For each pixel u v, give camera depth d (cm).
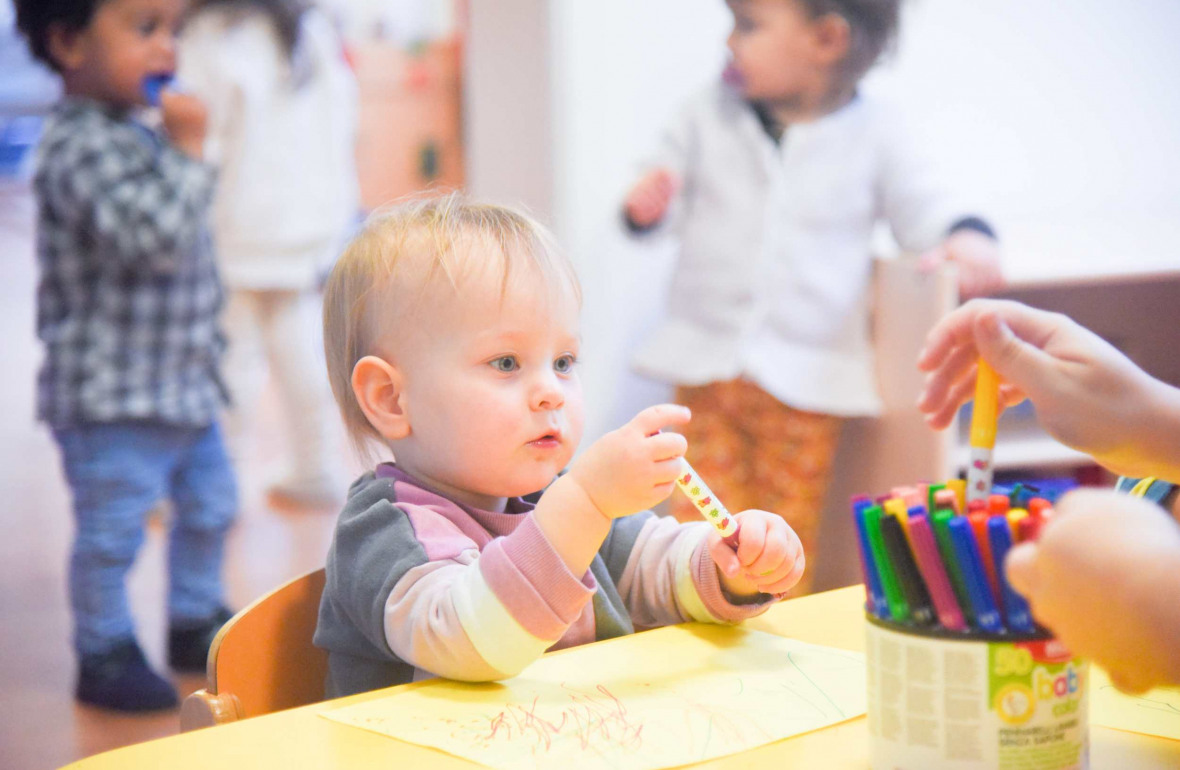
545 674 68
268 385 460
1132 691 45
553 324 82
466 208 88
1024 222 271
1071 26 273
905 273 203
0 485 339
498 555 66
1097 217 280
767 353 208
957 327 68
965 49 267
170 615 210
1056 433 64
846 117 212
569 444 83
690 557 81
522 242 83
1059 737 50
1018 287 201
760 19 205
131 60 191
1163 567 42
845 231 211
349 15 488
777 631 76
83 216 186
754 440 211
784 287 209
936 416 73
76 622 196
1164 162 285
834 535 228
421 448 83
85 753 178
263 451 364
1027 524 49
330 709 63
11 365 479
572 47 229
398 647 72
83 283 190
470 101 254
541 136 237
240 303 302
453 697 64
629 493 66
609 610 85
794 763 55
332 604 82
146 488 194
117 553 194
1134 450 63
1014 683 49
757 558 74
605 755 56
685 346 213
